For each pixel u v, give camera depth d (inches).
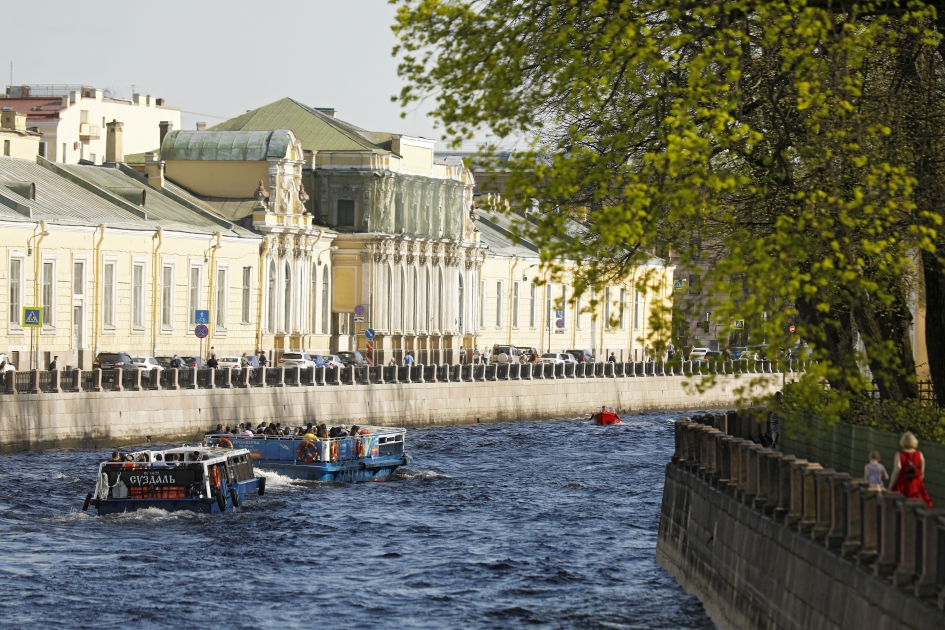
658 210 1941.4
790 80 2178.9
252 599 2817.4
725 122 1969.7
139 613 2667.3
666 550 3051.2
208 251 7568.9
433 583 3004.4
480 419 7829.7
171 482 3809.1
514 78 2048.5
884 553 1603.1
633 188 1907.0
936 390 2605.8
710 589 2486.5
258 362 7490.2
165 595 2827.3
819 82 2049.7
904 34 2324.1
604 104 2143.2
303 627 2593.5
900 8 2048.5
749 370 2007.9
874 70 2436.0
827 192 2150.6
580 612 2709.2
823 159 2170.3
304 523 3784.5
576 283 2016.5
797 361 2042.3
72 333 6658.5
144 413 5610.2
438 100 2074.3
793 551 1907.0
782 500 2043.6
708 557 2518.5
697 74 1955.0
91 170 7839.6
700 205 1911.9
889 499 1598.2
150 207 7632.9
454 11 2092.8
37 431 5118.1
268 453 4771.2
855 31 2085.4
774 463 2101.4
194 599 2802.7
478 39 2084.2
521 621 2645.2
